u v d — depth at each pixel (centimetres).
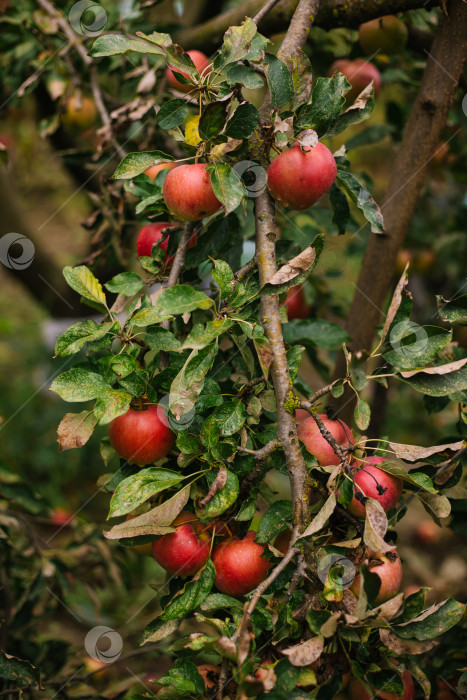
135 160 133
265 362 128
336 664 128
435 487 138
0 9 182
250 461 131
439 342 135
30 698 162
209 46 170
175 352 137
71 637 223
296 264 129
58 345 131
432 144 156
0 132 268
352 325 162
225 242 141
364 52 164
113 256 172
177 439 131
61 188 400
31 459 343
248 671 121
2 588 174
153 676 181
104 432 221
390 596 131
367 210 136
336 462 132
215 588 135
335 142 270
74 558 181
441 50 153
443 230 224
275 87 132
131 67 179
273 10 158
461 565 248
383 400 196
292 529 128
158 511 129
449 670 151
